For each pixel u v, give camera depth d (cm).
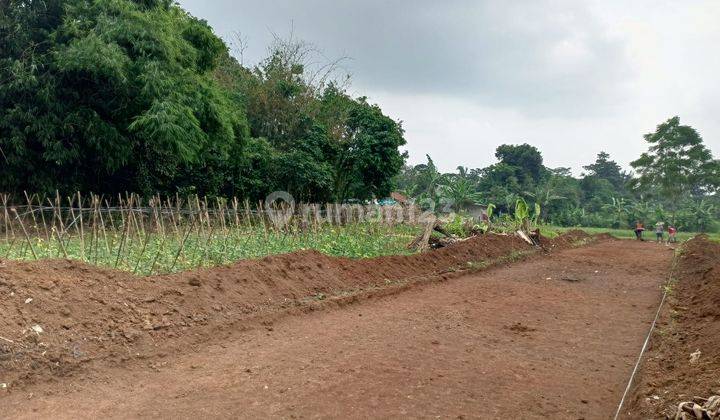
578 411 472
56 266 656
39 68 1431
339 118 2498
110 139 1484
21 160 1417
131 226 1011
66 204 1553
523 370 583
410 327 752
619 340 723
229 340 654
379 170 2439
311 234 1367
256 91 2533
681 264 1574
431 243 1664
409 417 443
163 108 1429
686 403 409
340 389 500
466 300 977
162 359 575
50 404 448
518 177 6097
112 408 446
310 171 2178
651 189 5522
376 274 1089
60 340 536
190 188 1978
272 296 826
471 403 480
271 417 434
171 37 1565
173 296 699
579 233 3012
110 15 1505
